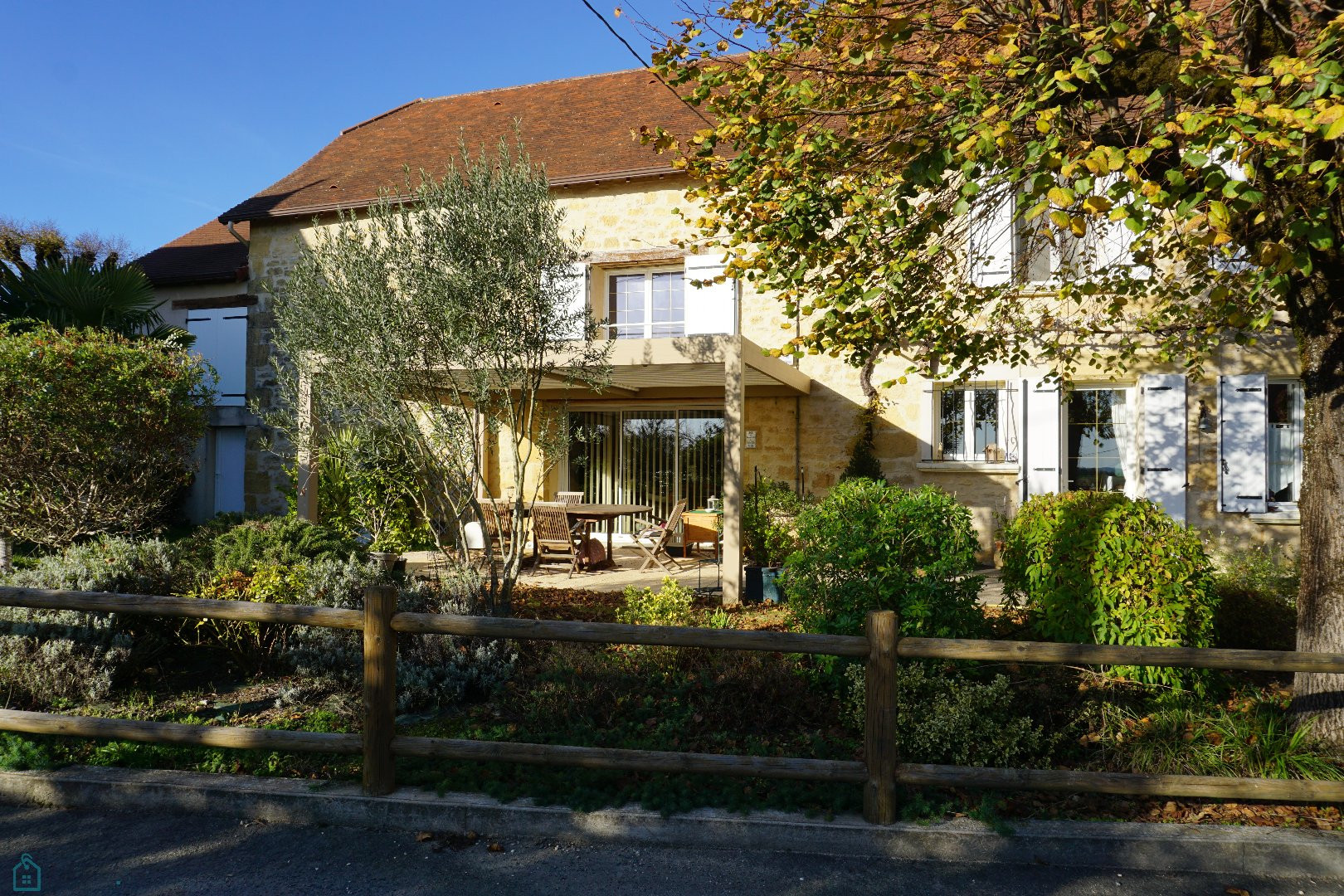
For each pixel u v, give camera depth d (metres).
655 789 4.03
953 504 5.76
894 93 5.08
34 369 7.71
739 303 9.46
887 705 3.76
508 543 11.13
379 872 3.50
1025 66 4.57
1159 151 4.55
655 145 5.82
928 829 3.70
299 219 13.55
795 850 3.74
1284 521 10.00
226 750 4.47
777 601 8.64
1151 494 10.31
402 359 6.52
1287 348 10.07
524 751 3.90
